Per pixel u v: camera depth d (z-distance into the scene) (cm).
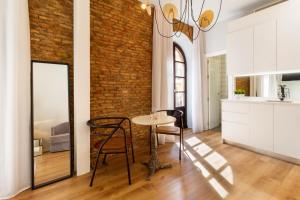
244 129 348
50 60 243
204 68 497
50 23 242
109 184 225
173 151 340
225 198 194
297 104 275
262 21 331
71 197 198
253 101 331
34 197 199
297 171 255
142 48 366
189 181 230
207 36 485
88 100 256
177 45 512
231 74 389
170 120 262
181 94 528
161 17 380
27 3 211
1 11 191
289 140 285
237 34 372
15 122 198
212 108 531
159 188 215
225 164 281
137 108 362
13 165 198
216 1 352
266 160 295
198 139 418
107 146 229
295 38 291
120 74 332
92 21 290
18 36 198
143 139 373
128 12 339
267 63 327
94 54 295
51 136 236
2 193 197
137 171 260
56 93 241
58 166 239
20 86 205
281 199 191
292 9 293
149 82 382
